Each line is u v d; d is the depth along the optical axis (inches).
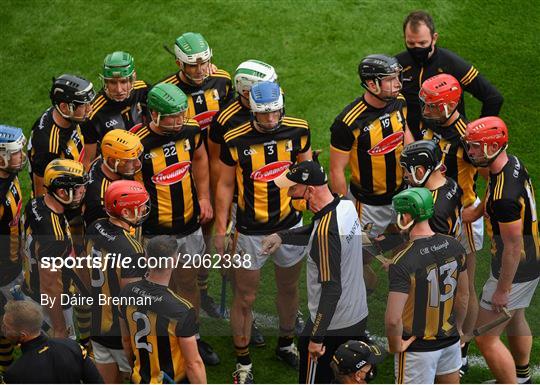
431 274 967.6
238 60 1646.2
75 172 1001.5
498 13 1718.8
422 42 1229.1
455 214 1042.7
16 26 1702.8
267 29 1702.8
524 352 1077.8
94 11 1732.3
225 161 1116.5
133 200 971.9
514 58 1637.6
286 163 1114.7
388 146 1165.7
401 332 975.0
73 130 1171.9
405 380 1002.1
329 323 973.2
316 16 1722.4
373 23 1708.9
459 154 1120.2
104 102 1200.8
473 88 1261.1
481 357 1154.0
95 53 1658.5
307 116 1547.7
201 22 1713.8
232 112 1155.3
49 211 1010.1
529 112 1542.8
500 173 1023.6
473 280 1061.8
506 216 1009.5
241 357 1074.1
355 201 1209.4
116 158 1046.4
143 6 1743.4
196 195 1149.7
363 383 932.6
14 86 1593.3
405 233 983.6
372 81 1125.7
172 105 1072.2
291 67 1633.9
